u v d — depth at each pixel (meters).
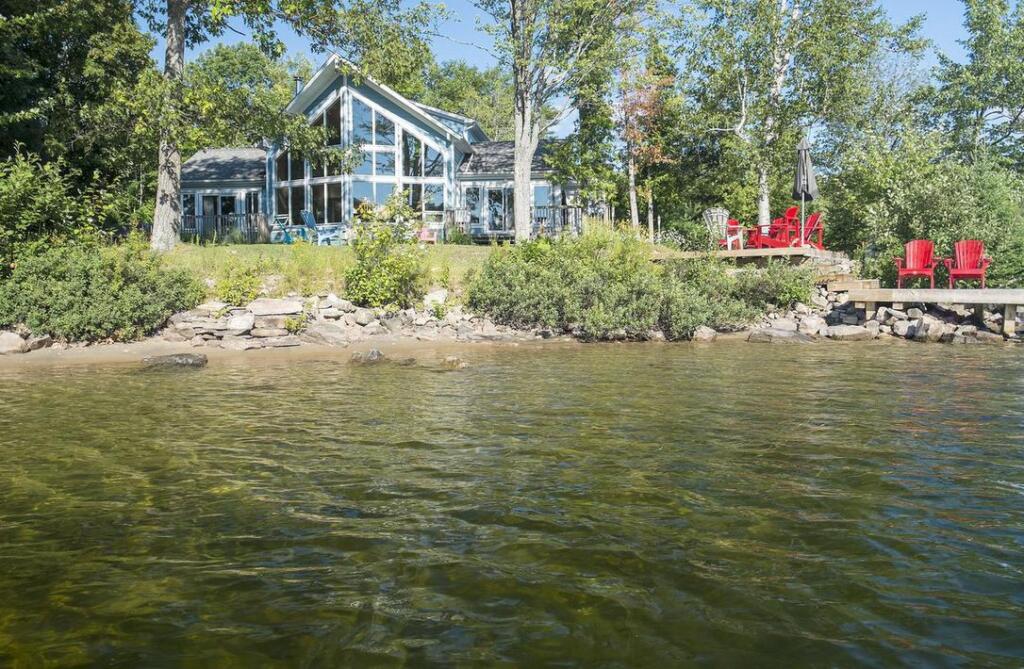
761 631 3.19
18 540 4.27
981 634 3.15
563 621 3.28
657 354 14.12
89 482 5.43
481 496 5.06
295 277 17.17
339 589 3.60
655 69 31.03
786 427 7.31
